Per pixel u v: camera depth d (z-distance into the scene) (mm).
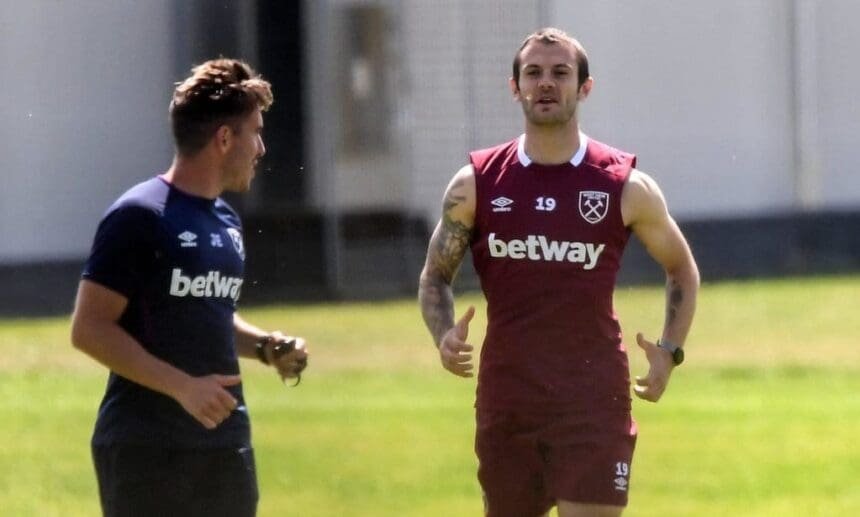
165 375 16703
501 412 19906
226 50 81625
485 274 20203
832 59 95750
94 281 16969
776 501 32719
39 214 79625
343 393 47688
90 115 80562
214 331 17547
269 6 81938
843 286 81500
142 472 17375
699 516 31266
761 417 43812
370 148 83688
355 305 74750
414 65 85125
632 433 19969
